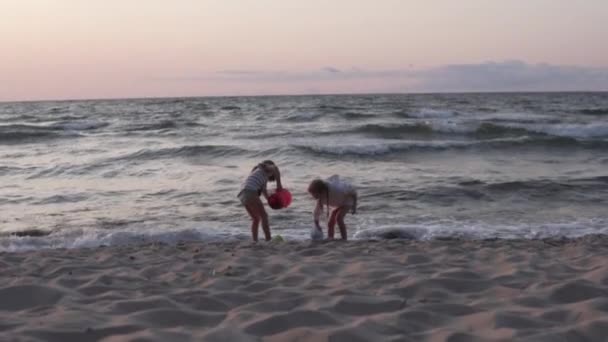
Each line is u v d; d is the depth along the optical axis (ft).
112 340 11.12
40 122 135.54
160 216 35.60
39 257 21.70
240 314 13.03
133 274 17.69
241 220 34.40
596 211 36.96
